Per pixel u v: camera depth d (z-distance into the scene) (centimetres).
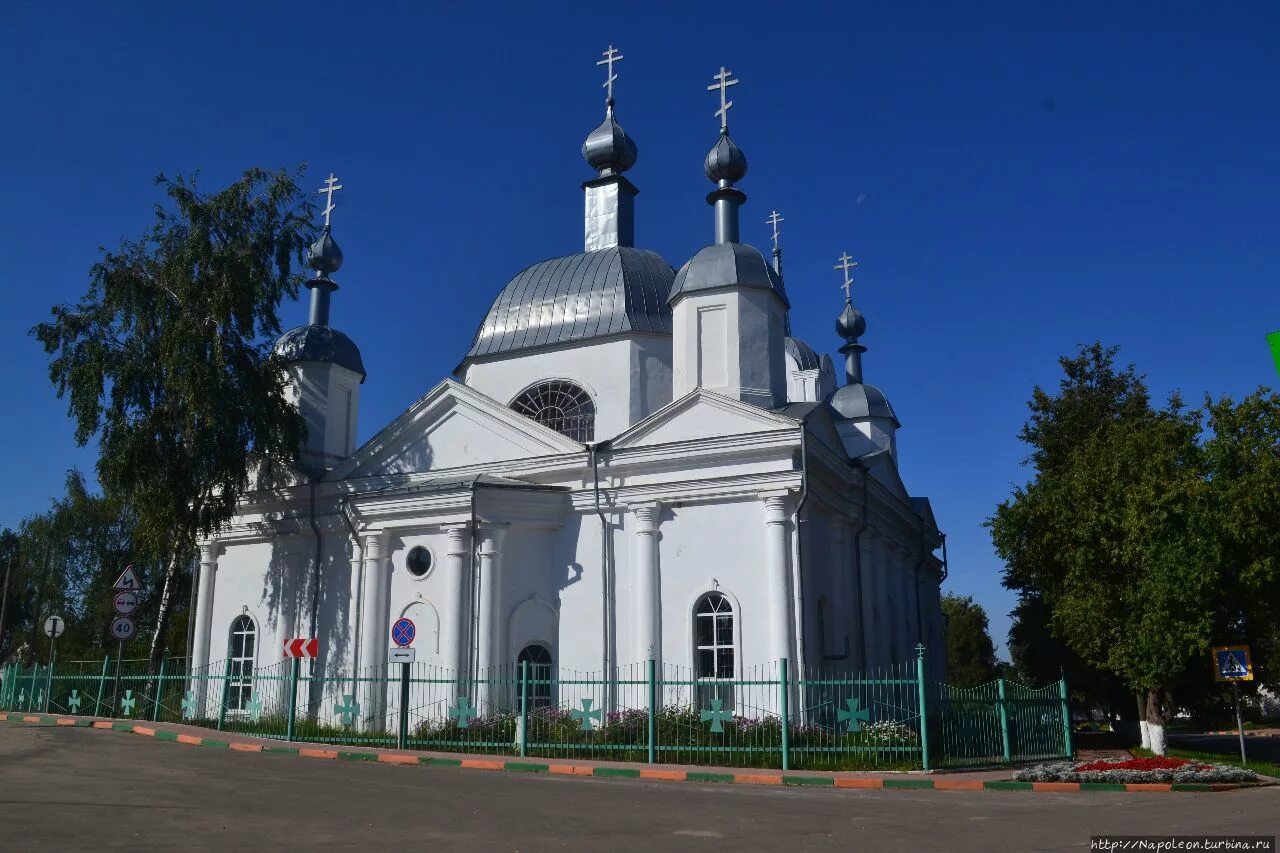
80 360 2595
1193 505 2209
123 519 5422
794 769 1811
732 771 1753
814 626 2328
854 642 2570
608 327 2850
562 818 1184
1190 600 2180
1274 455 2272
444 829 1086
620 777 1767
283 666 2689
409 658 2100
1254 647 2692
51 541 5422
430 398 2697
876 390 4116
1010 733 2022
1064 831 1133
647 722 2033
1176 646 2191
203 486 2692
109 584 5388
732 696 2216
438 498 2456
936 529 3894
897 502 3150
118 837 970
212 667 2831
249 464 2822
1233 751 3003
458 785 1502
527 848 977
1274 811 1327
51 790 1298
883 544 3002
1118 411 3141
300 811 1191
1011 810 1336
